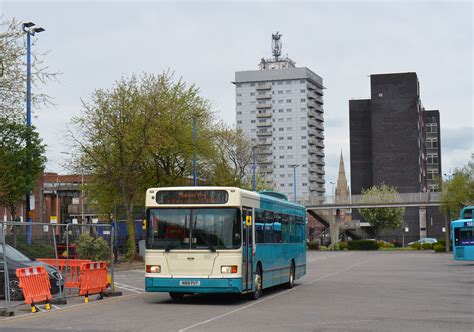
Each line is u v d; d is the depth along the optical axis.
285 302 19.39
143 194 51.72
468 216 45.72
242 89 184.88
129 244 45.34
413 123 131.62
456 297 21.27
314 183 183.88
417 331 13.15
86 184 50.81
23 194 39.31
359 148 137.00
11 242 19.97
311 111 185.25
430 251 85.31
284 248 24.02
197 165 55.09
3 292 19.62
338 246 95.62
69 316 15.59
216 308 17.61
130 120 45.50
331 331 13.08
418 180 130.88
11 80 25.67
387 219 112.19
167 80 49.44
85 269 19.67
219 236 18.48
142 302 19.36
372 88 134.00
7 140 37.91
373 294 22.39
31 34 33.84
